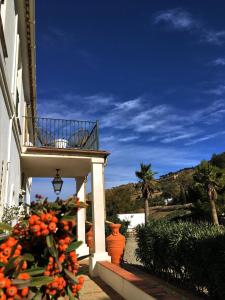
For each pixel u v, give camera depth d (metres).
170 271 8.36
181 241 7.46
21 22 7.98
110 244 9.82
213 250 6.10
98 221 9.31
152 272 9.39
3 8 5.26
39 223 2.45
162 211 53.78
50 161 10.03
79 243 2.67
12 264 2.13
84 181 12.96
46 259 2.53
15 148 7.81
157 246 8.83
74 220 2.64
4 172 5.80
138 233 10.23
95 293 7.03
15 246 2.30
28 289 2.25
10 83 6.39
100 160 9.77
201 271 6.57
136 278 6.34
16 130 7.61
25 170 11.44
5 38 5.48
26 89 11.52
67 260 2.62
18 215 6.52
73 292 2.60
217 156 56.97
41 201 2.70
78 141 10.59
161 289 5.43
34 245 2.57
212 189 33.28
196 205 35.03
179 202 60.19
